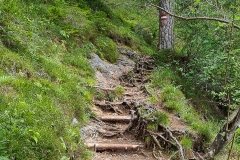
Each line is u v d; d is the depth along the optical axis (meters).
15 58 5.47
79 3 12.31
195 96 9.45
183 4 10.27
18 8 7.55
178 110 6.93
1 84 4.38
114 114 6.86
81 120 5.91
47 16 9.14
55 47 8.00
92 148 5.25
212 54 8.65
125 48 12.32
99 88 7.72
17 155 3.50
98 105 7.04
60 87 5.98
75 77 7.24
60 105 5.44
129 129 6.08
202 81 9.66
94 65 9.34
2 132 3.50
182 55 10.76
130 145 5.46
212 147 5.29
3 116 3.86
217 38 8.75
